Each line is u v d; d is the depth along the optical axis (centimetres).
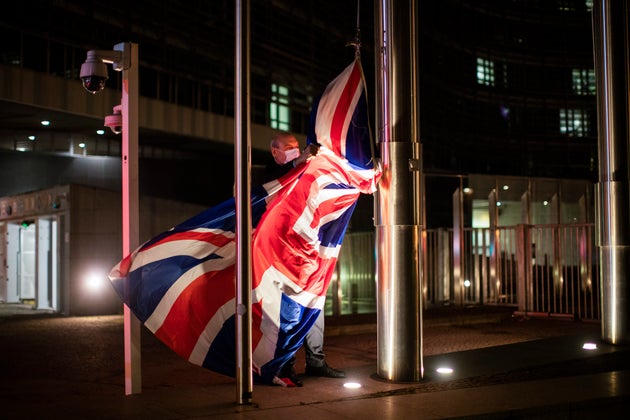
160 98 2731
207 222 773
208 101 2961
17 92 2228
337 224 839
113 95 2519
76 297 1755
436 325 1478
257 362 784
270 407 689
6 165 2895
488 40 4600
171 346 750
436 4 4156
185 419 639
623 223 1119
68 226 1756
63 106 2364
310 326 815
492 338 1282
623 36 1130
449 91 4275
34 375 902
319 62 3497
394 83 829
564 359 982
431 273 1945
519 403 703
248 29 696
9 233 2220
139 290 745
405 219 823
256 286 780
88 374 909
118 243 1809
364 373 877
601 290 1146
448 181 3416
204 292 755
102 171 3016
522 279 1683
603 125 1138
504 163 4641
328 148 824
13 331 1394
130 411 668
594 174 4850
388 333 829
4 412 664
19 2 2223
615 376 849
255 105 3108
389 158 827
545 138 4769
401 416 653
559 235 1683
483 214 3394
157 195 3173
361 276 2136
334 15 3569
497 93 4628
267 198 798
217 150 3247
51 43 2334
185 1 2836
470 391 765
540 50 4784
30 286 2230
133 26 2625
